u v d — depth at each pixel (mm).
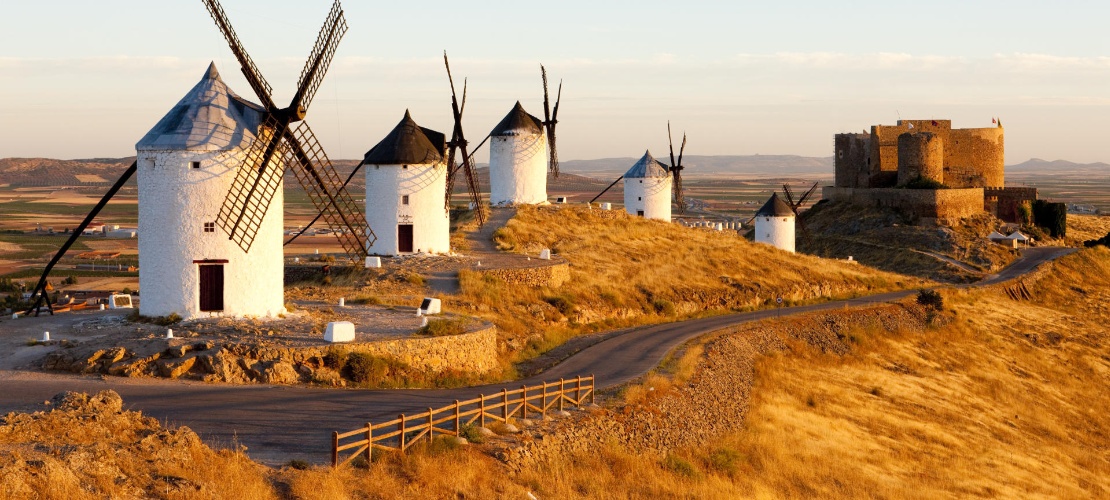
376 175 62656
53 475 19203
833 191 128625
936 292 77500
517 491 25406
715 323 60844
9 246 142250
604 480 28781
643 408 35781
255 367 33344
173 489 20516
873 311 70375
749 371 49844
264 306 39688
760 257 85000
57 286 88688
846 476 37562
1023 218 117312
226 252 38438
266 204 39531
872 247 107125
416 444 26234
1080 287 96688
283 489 22250
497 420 29953
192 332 35938
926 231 107875
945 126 124750
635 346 50125
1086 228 126562
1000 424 53844
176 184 37812
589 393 36312
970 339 71562
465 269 57688
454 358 38219
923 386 57469
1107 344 77688
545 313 55219
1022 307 85125
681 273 73562
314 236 128250
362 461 24734
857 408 49312
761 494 32844
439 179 63344
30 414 22281
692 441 36469
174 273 38125
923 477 40281
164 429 23906
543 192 87562
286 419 28484
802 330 61781
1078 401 63469
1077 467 49062
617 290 64688
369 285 53375
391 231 62562
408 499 23109
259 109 39812
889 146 124812
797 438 41344
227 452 23609
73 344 34531
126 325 37906
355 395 32438
